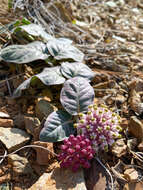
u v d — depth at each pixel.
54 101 0.29
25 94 0.29
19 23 0.34
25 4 0.41
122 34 0.45
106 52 0.39
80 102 0.26
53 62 0.31
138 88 0.31
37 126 0.25
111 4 0.53
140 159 0.24
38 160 0.23
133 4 0.57
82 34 0.42
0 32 0.34
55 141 0.23
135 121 0.26
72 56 0.30
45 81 0.27
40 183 0.21
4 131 0.25
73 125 0.24
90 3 0.52
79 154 0.22
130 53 0.39
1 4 0.40
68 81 0.26
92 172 0.22
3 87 0.30
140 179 0.23
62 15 0.44
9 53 0.29
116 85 0.32
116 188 0.22
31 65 0.32
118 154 0.24
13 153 0.24
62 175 0.22
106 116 0.24
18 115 0.27
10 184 0.22
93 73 0.30
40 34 0.32
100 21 0.48
